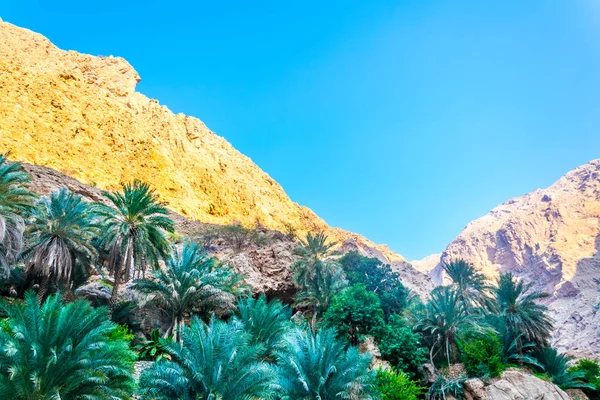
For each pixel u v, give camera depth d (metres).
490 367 32.16
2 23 107.31
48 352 12.50
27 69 85.88
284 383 18.19
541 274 179.38
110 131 91.44
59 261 22.58
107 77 118.06
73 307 13.88
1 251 20.02
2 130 66.56
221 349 16.14
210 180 115.38
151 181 89.94
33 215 23.45
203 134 150.00
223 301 28.23
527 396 30.33
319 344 19.84
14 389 11.61
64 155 73.56
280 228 122.38
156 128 115.12
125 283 31.19
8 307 13.46
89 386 12.84
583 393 38.34
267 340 23.45
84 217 25.08
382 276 50.94
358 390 18.64
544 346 40.56
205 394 15.12
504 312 40.62
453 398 30.41
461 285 45.41
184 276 27.03
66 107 84.94
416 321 36.91
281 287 41.22
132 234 25.27
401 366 30.95
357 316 31.88
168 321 27.34
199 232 56.66
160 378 15.03
